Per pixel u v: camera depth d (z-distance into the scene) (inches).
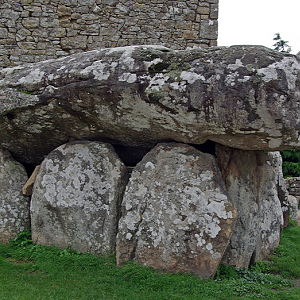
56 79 152.3
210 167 146.0
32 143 180.7
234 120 130.6
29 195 182.9
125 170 163.6
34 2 244.2
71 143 170.7
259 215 164.2
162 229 144.5
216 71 130.3
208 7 253.6
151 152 154.8
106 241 156.9
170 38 251.4
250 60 128.0
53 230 166.9
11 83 161.0
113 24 247.8
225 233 138.9
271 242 181.5
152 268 143.5
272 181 181.2
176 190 145.7
